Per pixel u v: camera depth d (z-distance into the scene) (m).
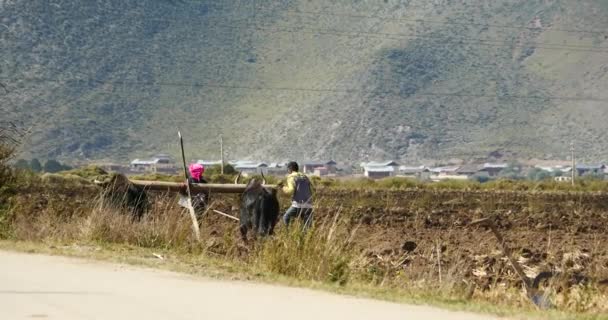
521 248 79.25
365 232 93.88
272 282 50.22
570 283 53.84
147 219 67.94
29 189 115.69
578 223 116.56
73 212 72.81
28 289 43.75
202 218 71.12
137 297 42.75
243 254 62.19
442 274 58.16
